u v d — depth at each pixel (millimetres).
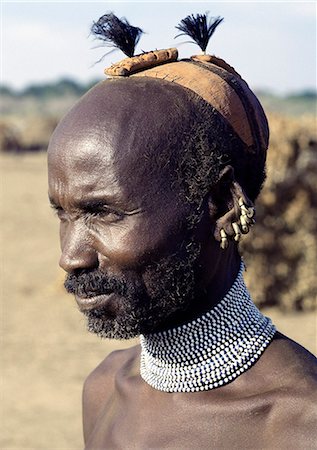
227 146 2133
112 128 2062
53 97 128000
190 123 2092
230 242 2189
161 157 2062
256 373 2207
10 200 23453
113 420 2449
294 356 2229
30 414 7926
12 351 9766
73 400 8297
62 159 2086
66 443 7254
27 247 16562
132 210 2051
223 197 2143
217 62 2305
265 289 11297
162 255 2072
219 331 2223
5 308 11719
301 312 11250
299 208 11164
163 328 2240
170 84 2143
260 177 2293
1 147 42625
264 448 2119
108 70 2201
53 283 13000
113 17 2340
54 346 9969
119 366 2693
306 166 11297
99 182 2049
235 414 2172
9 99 127875
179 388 2250
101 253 2072
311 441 2076
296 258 11266
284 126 11367
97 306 2098
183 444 2201
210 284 2205
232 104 2158
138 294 2080
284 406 2135
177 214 2074
